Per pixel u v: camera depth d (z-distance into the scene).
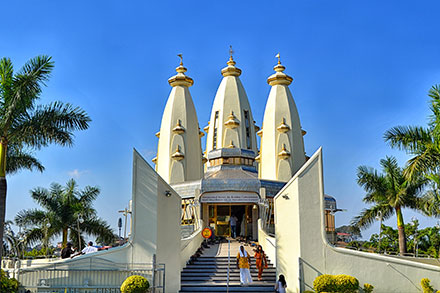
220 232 36.09
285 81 51.72
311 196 20.88
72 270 18.94
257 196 35.34
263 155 50.59
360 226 30.95
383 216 30.47
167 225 21.16
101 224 36.56
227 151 41.00
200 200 35.25
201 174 50.34
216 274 23.50
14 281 18.61
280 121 50.19
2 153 18.28
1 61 18.78
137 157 20.77
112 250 19.91
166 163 49.38
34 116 19.08
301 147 50.31
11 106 17.98
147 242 19.86
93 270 19.44
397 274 19.89
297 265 20.23
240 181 35.59
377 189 29.22
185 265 24.61
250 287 21.41
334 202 41.03
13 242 34.03
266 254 27.25
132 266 19.69
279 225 21.72
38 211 35.25
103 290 19.11
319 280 19.03
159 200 20.42
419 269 19.80
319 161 21.27
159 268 19.72
